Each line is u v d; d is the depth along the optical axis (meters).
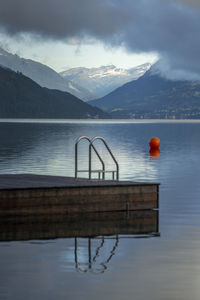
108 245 12.65
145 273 10.33
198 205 18.52
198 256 11.62
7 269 10.48
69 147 48.72
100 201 16.75
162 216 16.47
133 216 16.44
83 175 26.83
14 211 15.51
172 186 23.42
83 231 14.25
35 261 11.09
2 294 9.04
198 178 26.41
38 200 15.82
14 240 13.09
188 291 9.33
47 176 19.53
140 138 71.94
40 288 9.37
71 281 9.77
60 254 11.72
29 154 40.03
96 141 61.66
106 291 9.27
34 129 104.69
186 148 51.06
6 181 17.56
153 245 12.65
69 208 16.28
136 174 28.02
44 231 14.15
